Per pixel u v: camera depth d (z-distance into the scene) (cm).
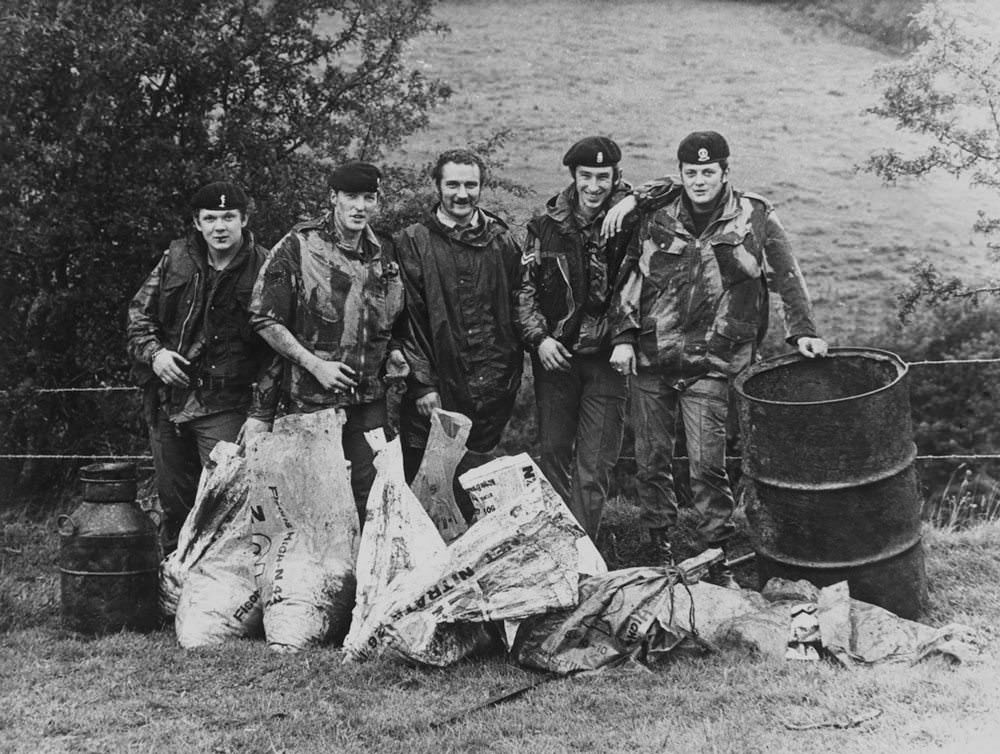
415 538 529
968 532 690
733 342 578
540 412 616
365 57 942
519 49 2091
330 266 574
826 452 540
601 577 522
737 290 577
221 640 550
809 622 508
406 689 486
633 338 584
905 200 1633
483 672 499
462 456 573
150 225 806
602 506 611
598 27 2234
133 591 573
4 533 764
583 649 500
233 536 571
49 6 774
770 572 565
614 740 425
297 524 559
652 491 605
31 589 652
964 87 1009
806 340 578
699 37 2162
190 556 575
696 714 448
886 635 508
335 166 898
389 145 936
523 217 1092
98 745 437
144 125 823
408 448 616
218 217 586
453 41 2164
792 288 582
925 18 1027
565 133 1705
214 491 571
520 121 1745
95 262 824
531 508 511
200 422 602
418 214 869
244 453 575
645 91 1912
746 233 575
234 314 596
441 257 596
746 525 690
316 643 537
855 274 1434
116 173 805
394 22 916
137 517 581
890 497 545
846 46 2056
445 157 595
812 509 545
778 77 1923
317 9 905
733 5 2330
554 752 417
